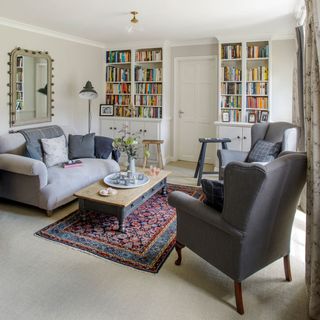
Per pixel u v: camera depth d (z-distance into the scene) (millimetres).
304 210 3678
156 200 3926
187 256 2629
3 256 2586
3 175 3631
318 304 1894
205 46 5824
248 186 1781
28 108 4672
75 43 5512
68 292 2137
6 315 1911
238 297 1959
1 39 4195
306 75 2072
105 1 3443
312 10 1920
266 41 5203
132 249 2723
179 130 6430
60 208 3672
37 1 3457
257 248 1981
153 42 5844
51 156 4086
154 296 2111
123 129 5816
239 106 5441
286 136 3562
